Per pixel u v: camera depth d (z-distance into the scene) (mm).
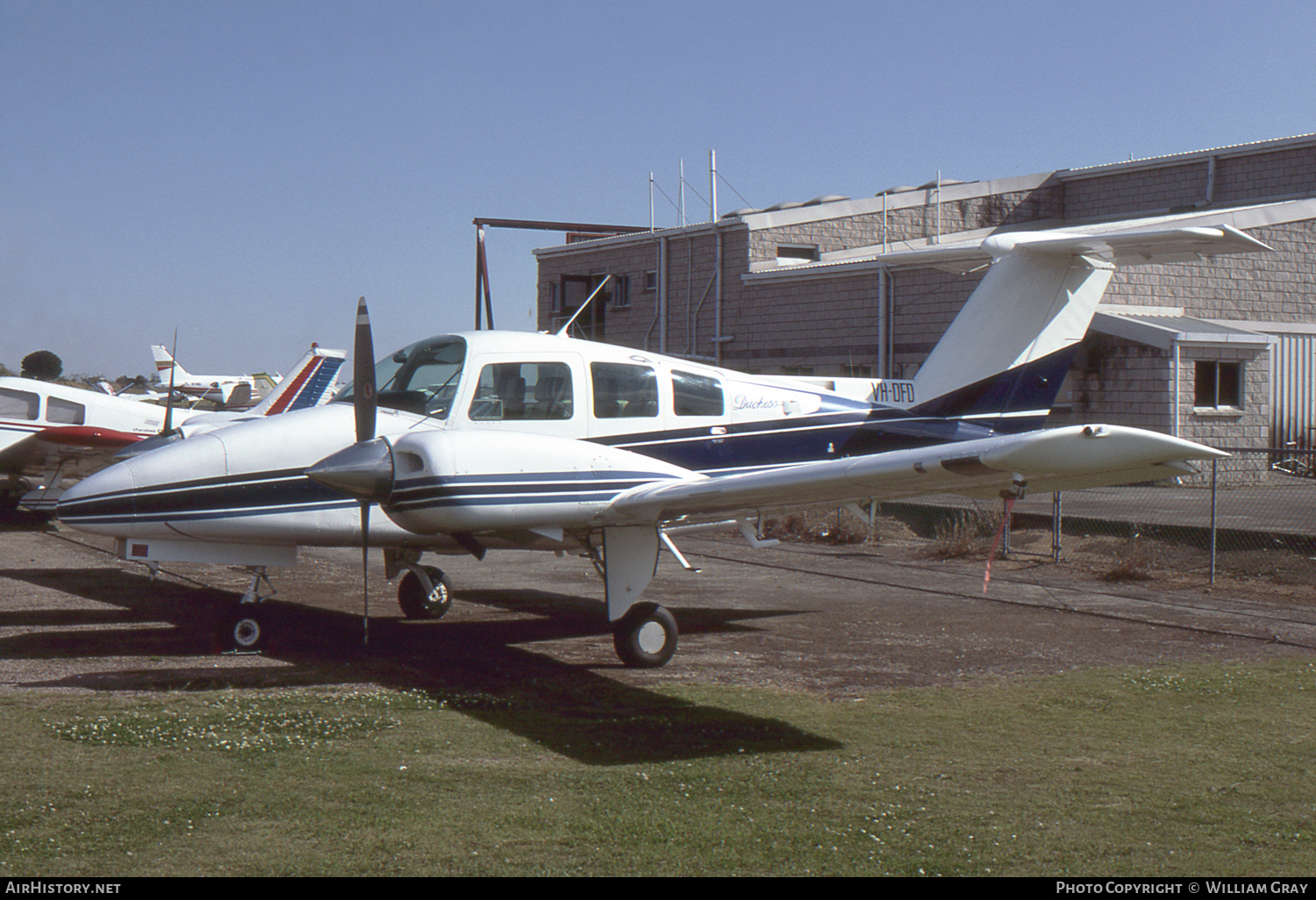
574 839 3992
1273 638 8023
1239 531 11734
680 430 8133
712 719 5707
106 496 6723
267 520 7039
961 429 9352
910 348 21438
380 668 6930
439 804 4312
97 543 14047
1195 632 8266
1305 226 22000
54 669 6645
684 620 8812
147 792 4371
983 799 4480
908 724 5641
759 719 5715
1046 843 4012
